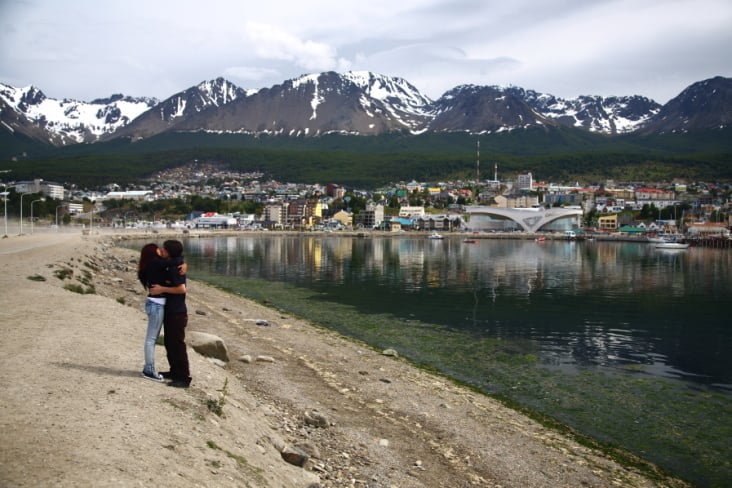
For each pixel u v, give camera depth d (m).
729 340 39.34
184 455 9.70
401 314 48.19
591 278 85.56
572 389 25.95
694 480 16.75
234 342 28.83
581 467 16.75
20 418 9.77
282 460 12.27
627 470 17.02
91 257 68.69
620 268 106.12
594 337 39.66
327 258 124.44
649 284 77.69
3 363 13.67
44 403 10.75
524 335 39.62
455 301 57.72
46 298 27.92
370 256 134.25
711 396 25.47
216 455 10.29
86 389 12.03
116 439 9.46
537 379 27.50
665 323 46.47
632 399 24.70
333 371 24.89
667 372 30.00
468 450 16.81
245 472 10.16
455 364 30.02
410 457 15.47
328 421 16.94
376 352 31.38
